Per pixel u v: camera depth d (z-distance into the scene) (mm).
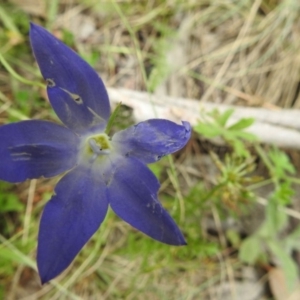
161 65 92
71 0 94
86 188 51
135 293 84
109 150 52
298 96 95
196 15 97
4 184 80
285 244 88
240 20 99
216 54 96
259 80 96
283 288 87
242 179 76
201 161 89
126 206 50
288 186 83
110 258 84
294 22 99
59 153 50
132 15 95
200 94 94
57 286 80
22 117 81
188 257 84
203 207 84
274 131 89
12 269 80
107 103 51
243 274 89
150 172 50
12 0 89
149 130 50
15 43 86
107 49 92
